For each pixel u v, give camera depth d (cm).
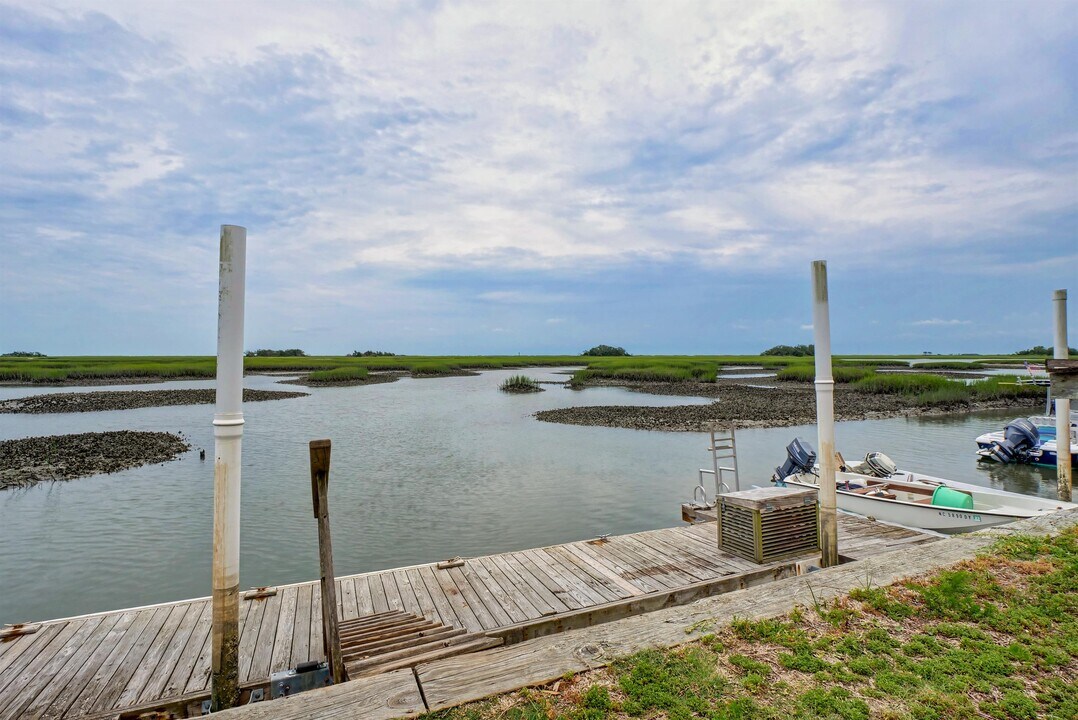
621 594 712
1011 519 964
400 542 1158
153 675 529
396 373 8012
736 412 3136
